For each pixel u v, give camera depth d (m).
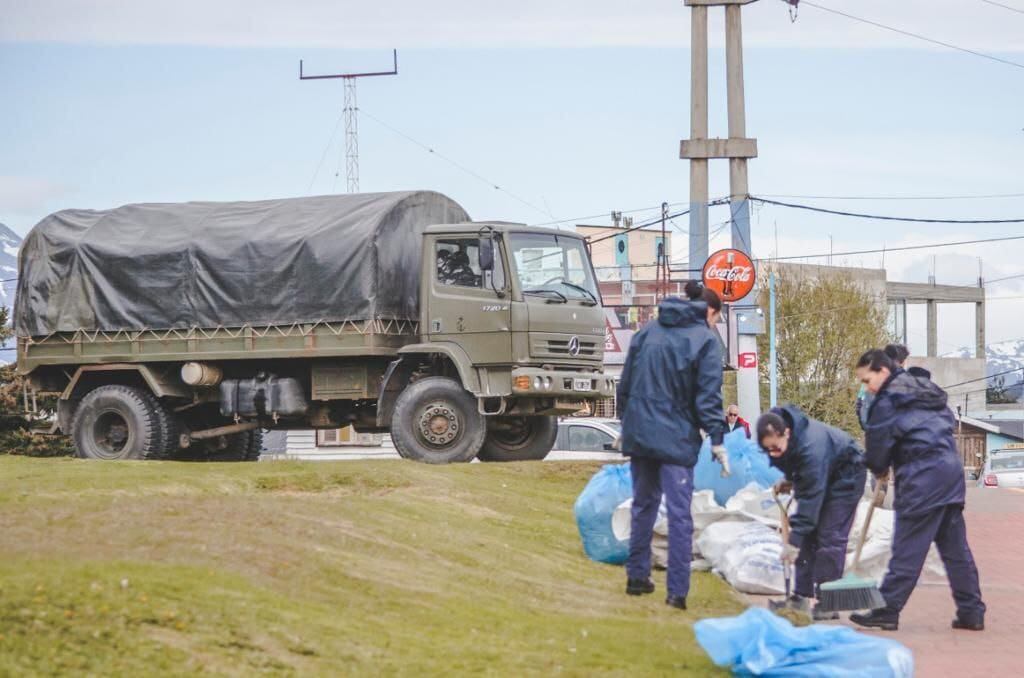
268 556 14.03
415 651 11.49
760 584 17.42
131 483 20.95
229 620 11.18
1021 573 21.02
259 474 22.80
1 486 20.00
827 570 16.36
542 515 22.09
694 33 41.22
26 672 9.45
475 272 27.94
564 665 11.70
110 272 30.66
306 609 12.17
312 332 28.84
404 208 29.36
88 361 30.86
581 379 28.17
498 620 13.23
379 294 28.44
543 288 28.14
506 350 27.55
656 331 15.57
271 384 29.64
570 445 39.44
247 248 29.41
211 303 29.73
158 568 12.45
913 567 15.73
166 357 30.12
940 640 15.27
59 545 13.55
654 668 12.00
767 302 90.38
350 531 16.62
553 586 16.11
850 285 93.62
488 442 31.09
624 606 15.25
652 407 15.41
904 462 15.85
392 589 13.88
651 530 16.14
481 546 17.75
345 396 29.20
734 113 40.81
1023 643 15.07
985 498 34.44
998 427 115.50
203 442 33.50
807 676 11.56
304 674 10.42
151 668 9.95
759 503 19.22
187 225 30.34
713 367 15.25
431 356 28.70
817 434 15.92
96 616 10.62
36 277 31.38
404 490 22.58
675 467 15.45
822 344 90.81
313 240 28.88
